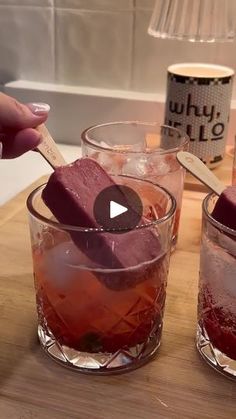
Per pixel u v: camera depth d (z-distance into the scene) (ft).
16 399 1.40
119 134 2.18
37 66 3.12
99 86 3.07
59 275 1.44
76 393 1.42
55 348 1.52
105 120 3.05
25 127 1.66
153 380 1.47
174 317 1.72
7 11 3.04
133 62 2.97
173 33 2.49
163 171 1.96
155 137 2.18
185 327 1.68
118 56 2.97
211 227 1.43
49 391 1.42
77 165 1.46
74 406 1.38
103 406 1.38
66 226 1.37
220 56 2.84
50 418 1.34
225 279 1.41
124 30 2.90
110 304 1.43
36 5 2.97
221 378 1.49
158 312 1.55
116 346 1.47
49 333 1.53
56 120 3.12
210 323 1.49
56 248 1.43
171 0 2.45
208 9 2.44
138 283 1.43
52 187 1.41
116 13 2.87
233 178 2.24
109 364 1.49
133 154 1.94
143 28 2.87
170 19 2.48
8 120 1.63
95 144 1.99
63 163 1.70
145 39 2.89
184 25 2.48
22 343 1.59
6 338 1.61
